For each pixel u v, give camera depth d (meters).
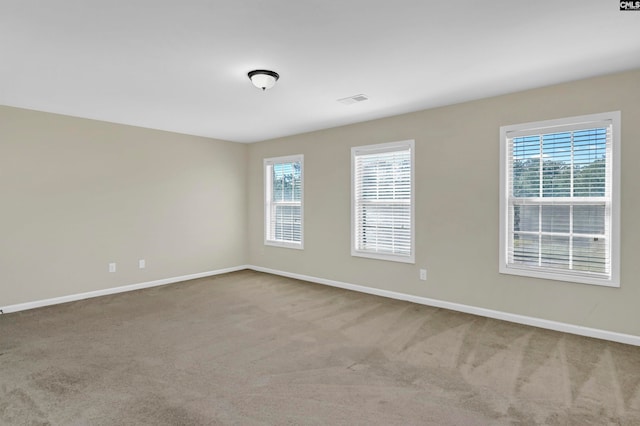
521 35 2.41
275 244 6.09
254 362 2.78
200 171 5.86
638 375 2.55
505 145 3.71
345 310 4.11
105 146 4.79
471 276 3.97
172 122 4.87
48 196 4.31
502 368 2.68
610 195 3.18
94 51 2.61
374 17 2.17
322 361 2.80
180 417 2.07
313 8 2.06
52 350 2.99
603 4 2.03
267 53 2.67
